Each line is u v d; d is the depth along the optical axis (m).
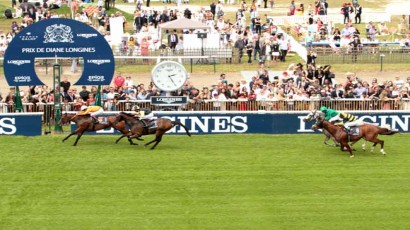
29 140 38.12
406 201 30.30
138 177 32.72
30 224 27.94
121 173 33.16
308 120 36.28
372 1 75.50
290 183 32.12
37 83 40.50
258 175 33.06
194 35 53.19
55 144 37.44
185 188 31.48
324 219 28.58
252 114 39.62
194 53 53.19
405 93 42.75
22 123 38.94
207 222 28.23
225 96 42.09
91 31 40.06
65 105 40.91
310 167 34.16
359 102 41.44
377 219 28.64
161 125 36.53
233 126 39.69
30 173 33.09
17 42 39.91
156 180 32.38
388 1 75.75
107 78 40.50
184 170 33.62
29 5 61.91
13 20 62.16
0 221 28.17
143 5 70.00
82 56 40.19
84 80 40.41
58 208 29.38
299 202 30.11
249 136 39.25
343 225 28.12
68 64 52.47
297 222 28.30
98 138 38.69
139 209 29.33
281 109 41.31
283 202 30.09
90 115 37.25
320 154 36.09
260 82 43.25
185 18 54.56
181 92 42.25
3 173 33.06
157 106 41.31
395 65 53.28
